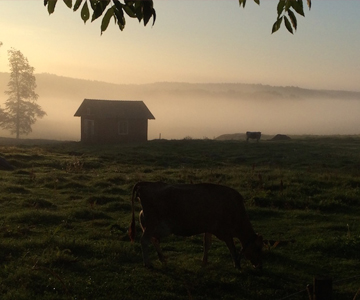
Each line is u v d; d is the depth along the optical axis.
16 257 9.31
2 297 7.22
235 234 9.55
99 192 17.91
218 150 38.12
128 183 20.05
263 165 29.22
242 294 8.27
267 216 14.38
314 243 11.11
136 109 51.91
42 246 10.12
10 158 26.50
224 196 9.41
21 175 21.41
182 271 9.09
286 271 9.53
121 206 15.04
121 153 33.62
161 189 9.40
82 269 8.91
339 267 9.83
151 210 9.34
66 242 10.16
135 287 8.17
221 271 9.31
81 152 35.00
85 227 12.45
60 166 25.62
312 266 9.88
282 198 16.22
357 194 16.89
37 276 8.24
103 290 7.96
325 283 5.73
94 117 49.88
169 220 9.34
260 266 9.45
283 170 24.03
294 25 4.50
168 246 11.02
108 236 11.55
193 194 9.31
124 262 9.63
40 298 7.30
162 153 35.06
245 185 18.94
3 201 15.16
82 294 7.70
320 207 15.57
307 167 27.80
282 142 46.91
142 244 9.29
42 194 17.03
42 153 31.77
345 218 14.27
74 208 14.38
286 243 11.41
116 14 4.17
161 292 8.01
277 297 8.20
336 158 32.97
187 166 27.70
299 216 14.32
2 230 11.34
